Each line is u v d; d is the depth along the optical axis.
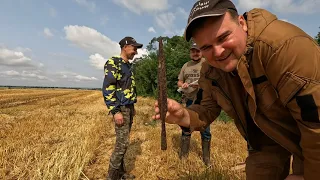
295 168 0.99
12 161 2.58
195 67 2.54
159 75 0.82
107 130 4.55
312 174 0.74
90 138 3.47
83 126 4.64
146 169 2.33
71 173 2.11
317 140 0.67
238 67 0.78
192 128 1.15
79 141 3.29
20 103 10.91
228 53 0.77
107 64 1.98
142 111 7.67
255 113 0.89
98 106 10.43
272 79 0.75
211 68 1.05
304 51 0.66
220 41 0.74
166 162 2.56
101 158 2.79
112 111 1.95
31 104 10.57
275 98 0.80
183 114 1.08
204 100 1.23
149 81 15.72
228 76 0.96
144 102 11.53
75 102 12.75
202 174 2.05
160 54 0.80
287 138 0.91
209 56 0.80
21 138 3.66
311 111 0.66
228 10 0.73
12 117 5.96
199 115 1.17
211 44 0.75
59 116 6.45
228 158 2.55
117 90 2.00
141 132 4.23
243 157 2.55
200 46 0.79
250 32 0.75
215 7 0.71
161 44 0.80
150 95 15.91
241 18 0.79
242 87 0.95
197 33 0.76
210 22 0.72
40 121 5.34
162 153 2.77
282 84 0.71
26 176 2.21
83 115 6.91
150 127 4.59
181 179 2.07
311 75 0.65
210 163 2.39
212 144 3.15
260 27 0.74
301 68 0.66
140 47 2.10
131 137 3.84
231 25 0.73
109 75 1.93
